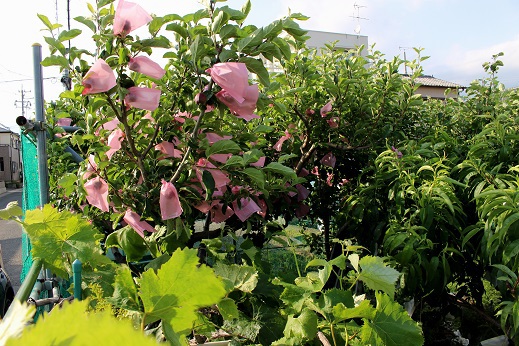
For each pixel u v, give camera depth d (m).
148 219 2.22
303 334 1.28
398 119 3.91
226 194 2.42
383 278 1.30
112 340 0.28
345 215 3.66
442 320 2.81
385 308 1.22
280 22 1.92
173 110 2.20
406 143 3.47
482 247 2.28
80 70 1.92
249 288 1.58
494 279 2.46
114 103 1.99
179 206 1.92
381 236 3.09
